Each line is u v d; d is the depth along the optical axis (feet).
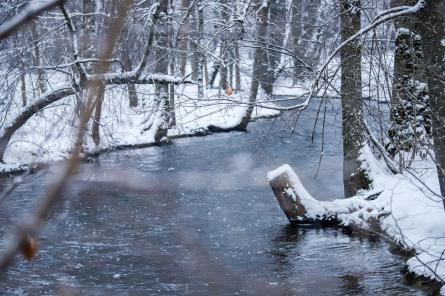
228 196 61.16
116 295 35.17
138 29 64.75
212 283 36.96
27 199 54.60
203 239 45.50
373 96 53.83
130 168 73.36
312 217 49.85
